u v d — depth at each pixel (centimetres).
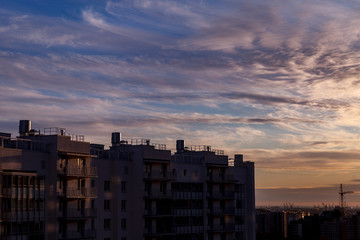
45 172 9300
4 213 8512
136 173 11194
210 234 12975
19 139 8969
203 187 12838
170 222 11775
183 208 12231
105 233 10525
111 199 10725
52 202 9288
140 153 11200
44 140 9469
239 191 13988
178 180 12125
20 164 8881
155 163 11488
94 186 10338
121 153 11394
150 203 11356
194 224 12519
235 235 13712
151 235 11138
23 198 8775
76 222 9744
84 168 9844
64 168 9475
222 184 13412
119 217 10806
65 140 9562
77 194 9681
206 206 12850
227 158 13588
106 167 10669
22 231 8719
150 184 11394
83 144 9950
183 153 13338
